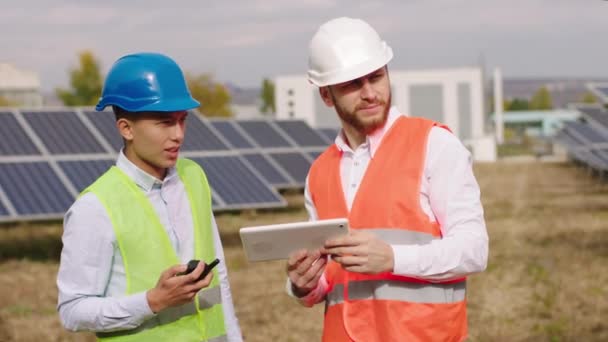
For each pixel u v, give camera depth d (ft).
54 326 30.63
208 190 13.87
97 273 12.50
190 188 13.48
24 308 33.58
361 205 13.44
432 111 285.84
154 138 12.64
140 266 12.64
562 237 49.34
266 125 76.33
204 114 222.89
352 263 12.51
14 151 51.11
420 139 13.37
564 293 33.65
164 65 12.83
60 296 12.59
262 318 31.83
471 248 12.73
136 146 12.78
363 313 13.56
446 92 283.18
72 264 12.47
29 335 29.25
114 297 12.44
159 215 13.00
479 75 283.59
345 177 13.93
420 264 12.57
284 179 65.57
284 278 39.68
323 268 13.10
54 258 46.98
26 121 55.16
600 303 31.83
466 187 13.07
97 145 54.54
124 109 12.60
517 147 288.30
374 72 13.25
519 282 36.40
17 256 47.42
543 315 30.78
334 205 13.88
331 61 13.19
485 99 265.54
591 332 28.48
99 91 199.31
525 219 59.11
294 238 12.59
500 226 55.47
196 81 224.53
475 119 287.48
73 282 12.48
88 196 12.61
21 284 38.73
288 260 13.03
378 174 13.42
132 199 12.76
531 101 613.93
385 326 13.28
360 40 13.26
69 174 50.11
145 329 12.78
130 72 12.69
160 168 13.12
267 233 12.47
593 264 39.91
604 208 66.28
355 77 12.99
